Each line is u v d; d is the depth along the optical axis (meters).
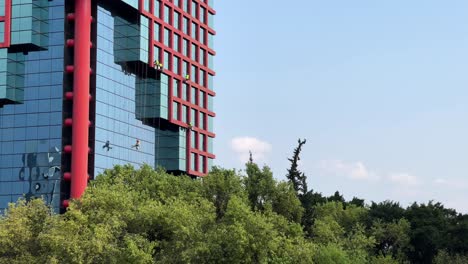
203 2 155.75
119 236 62.66
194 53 151.12
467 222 107.69
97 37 123.56
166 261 61.44
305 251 69.88
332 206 108.00
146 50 131.62
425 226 105.19
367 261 89.44
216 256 61.94
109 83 125.62
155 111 134.88
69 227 60.00
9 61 120.94
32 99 120.94
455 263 100.06
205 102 153.88
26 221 63.41
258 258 64.50
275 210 80.06
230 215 65.88
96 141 120.50
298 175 93.62
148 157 136.75
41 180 118.19
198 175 148.25
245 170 81.31
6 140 121.00
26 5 120.00
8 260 60.94
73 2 123.38
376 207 114.31
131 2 127.75
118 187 71.06
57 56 121.25
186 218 63.78
